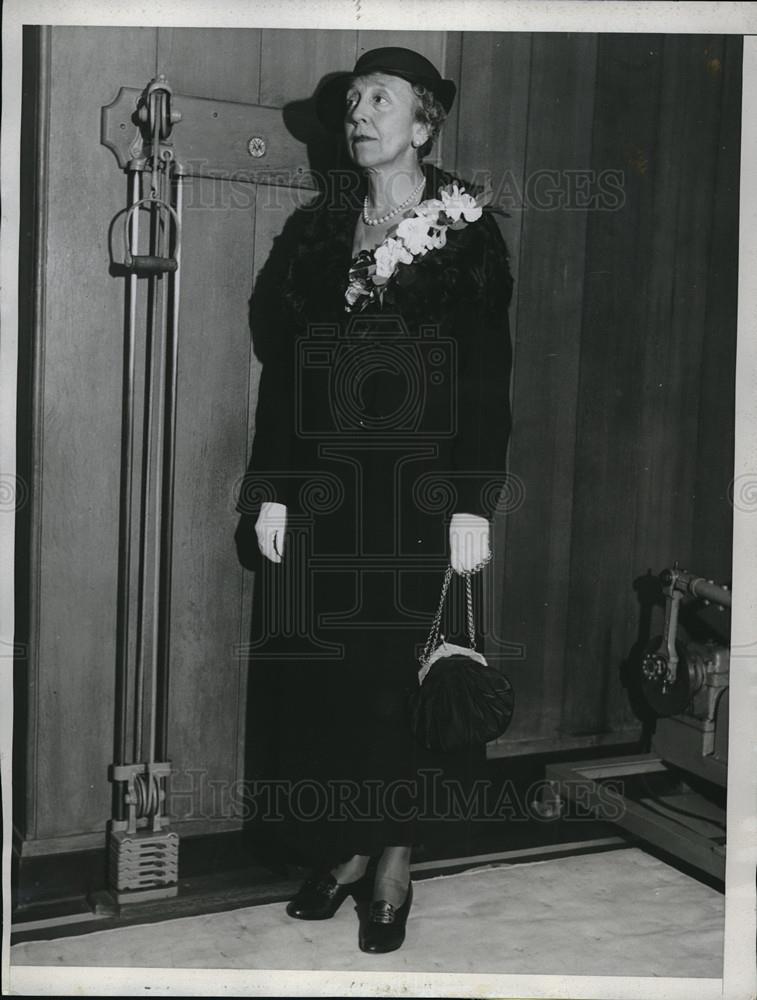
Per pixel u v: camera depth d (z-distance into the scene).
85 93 2.36
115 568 2.47
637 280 2.96
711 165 2.98
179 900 2.37
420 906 2.39
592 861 2.62
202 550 2.55
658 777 2.91
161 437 2.48
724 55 2.94
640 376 3.00
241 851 2.58
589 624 3.00
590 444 2.96
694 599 2.82
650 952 2.24
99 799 2.49
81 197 2.38
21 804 2.46
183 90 2.44
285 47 2.51
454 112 2.71
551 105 2.80
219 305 2.52
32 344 2.37
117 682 2.48
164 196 2.41
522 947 2.24
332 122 2.48
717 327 3.04
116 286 2.42
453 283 2.22
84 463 2.42
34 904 2.34
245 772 2.62
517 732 2.94
